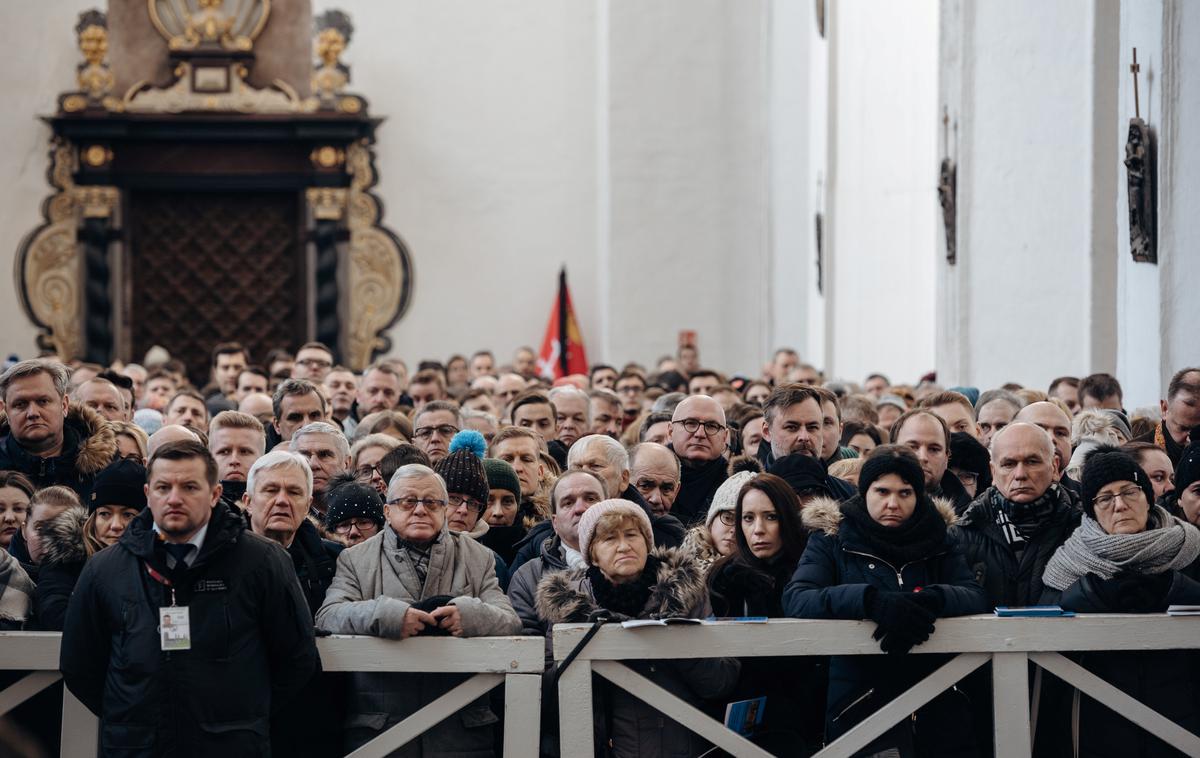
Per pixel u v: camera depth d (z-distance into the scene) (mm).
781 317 33781
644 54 35094
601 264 35781
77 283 34562
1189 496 10383
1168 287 16266
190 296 35188
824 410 13008
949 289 23594
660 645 9227
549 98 35938
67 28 34594
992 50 22359
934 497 11266
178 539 8703
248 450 12148
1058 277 21078
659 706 9266
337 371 18234
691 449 12906
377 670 9281
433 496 9805
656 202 35094
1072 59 20828
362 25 35375
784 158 33375
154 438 11430
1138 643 9297
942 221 23766
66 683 8828
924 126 29500
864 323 29453
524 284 35875
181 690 8539
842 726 9516
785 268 33406
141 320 35094
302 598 8969
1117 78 20188
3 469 11781
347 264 35219
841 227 29547
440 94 35562
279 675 8914
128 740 8539
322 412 14539
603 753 9539
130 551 8695
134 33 34594
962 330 23188
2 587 9703
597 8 36031
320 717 9695
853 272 29500
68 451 12016
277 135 34594
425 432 14359
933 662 9633
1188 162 16125
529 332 35844
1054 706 9844
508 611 9656
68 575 9914
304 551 10070
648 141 35094
